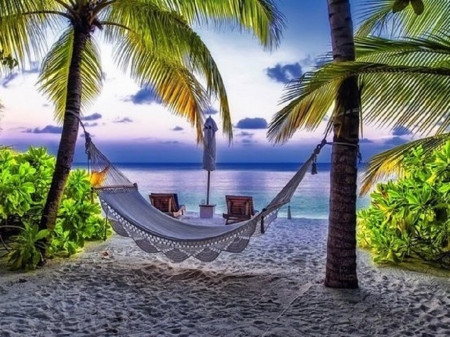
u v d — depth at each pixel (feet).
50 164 16.30
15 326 8.46
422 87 9.72
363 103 11.00
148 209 14.46
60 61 17.70
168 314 9.62
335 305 10.16
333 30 10.84
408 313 9.75
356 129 11.03
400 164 16.20
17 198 13.19
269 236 21.93
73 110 13.88
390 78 10.11
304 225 26.53
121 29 16.63
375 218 17.01
